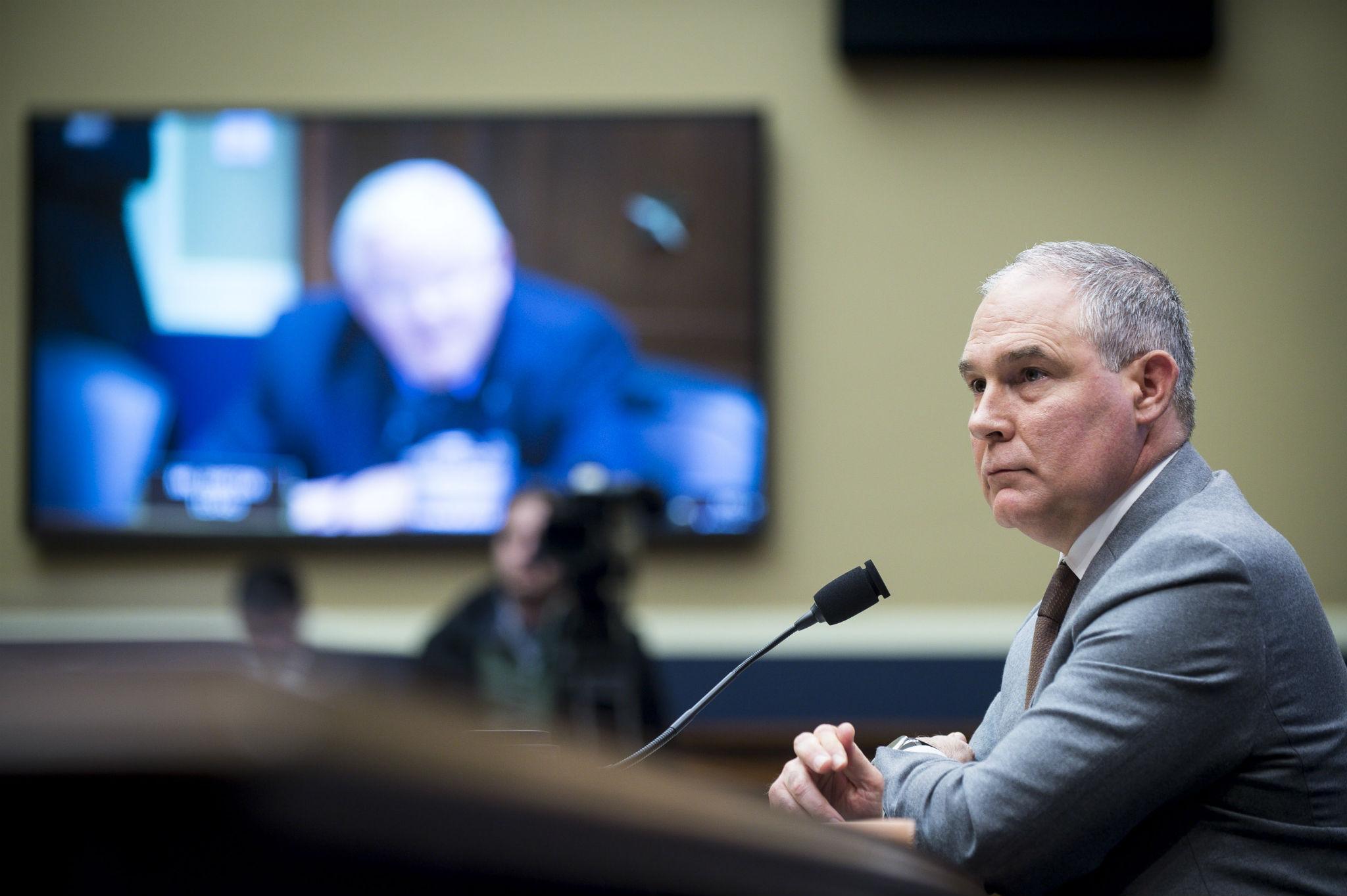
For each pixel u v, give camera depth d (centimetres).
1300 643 329
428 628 1148
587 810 81
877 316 1165
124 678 65
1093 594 344
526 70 1185
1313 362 1145
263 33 1191
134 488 1158
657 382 1156
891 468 1159
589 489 893
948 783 334
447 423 1160
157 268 1166
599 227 1163
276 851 66
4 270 1182
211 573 1155
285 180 1170
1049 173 1159
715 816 93
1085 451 359
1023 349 362
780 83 1174
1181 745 317
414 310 1164
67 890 62
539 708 840
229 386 1166
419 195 1169
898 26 1130
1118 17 1120
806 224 1169
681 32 1179
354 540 1155
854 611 375
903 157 1165
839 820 354
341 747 67
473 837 73
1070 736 319
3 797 60
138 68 1190
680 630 1137
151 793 62
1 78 1187
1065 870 325
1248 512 353
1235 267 1149
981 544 1151
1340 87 1148
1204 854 325
